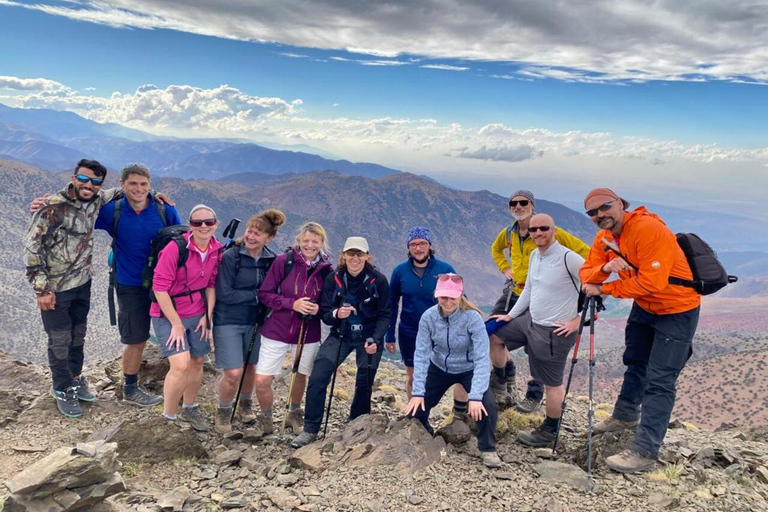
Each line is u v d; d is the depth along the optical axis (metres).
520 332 7.75
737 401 194.25
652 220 6.16
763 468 6.70
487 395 6.74
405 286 8.27
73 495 4.85
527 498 5.80
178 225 8.00
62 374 7.78
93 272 8.09
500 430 7.84
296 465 6.68
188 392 7.89
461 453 6.98
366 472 6.20
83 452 5.02
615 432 7.12
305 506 5.49
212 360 10.75
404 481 6.02
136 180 7.57
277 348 7.87
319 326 8.10
